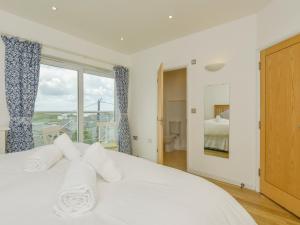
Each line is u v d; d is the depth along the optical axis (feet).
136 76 13.89
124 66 13.88
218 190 3.36
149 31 10.19
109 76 13.43
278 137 7.11
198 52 10.32
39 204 2.72
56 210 2.48
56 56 10.02
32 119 9.07
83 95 11.70
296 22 6.23
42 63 9.70
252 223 3.10
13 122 8.21
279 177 7.06
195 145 10.58
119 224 2.24
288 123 6.71
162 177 3.77
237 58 8.89
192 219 2.37
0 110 8.05
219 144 9.64
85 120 12.04
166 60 11.88
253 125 8.43
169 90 17.17
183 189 3.21
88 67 11.96
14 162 4.79
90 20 8.96
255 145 8.34
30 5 7.69
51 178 3.73
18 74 8.32
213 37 9.71
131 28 9.82
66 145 5.28
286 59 6.77
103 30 10.05
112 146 11.71
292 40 6.49
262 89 7.92
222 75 9.42
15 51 8.22
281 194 6.93
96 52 12.02
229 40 9.14
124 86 13.64
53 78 10.32
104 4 7.63
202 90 10.21
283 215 6.40
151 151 13.08
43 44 9.36
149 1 7.43
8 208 2.60
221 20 8.98
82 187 2.65
